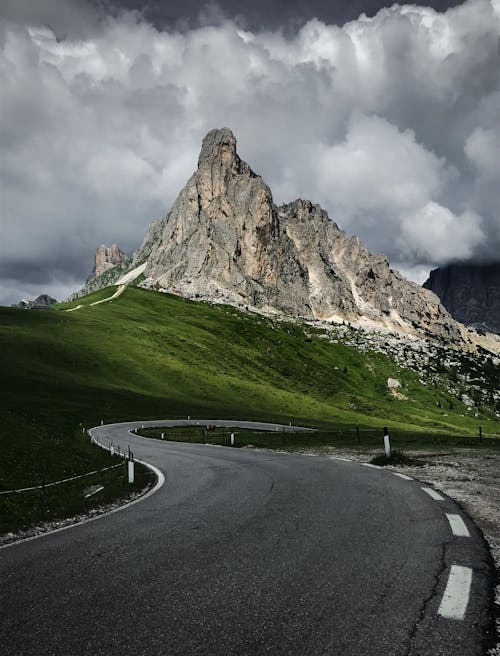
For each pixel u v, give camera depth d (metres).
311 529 8.77
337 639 4.41
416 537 8.00
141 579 6.21
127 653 4.18
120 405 97.12
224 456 29.08
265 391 137.38
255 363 180.38
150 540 8.45
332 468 19.06
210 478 17.97
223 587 5.81
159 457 30.42
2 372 101.56
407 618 4.83
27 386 96.44
